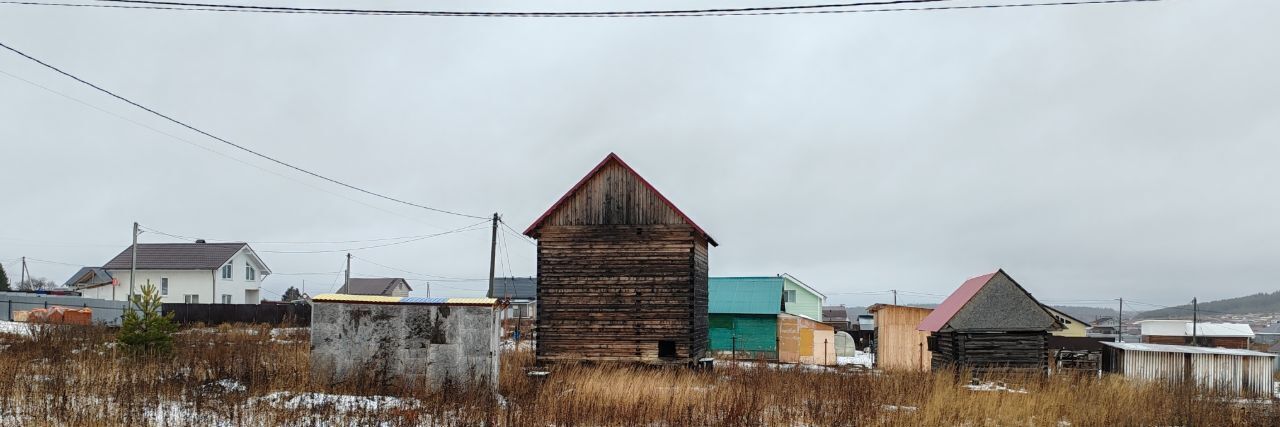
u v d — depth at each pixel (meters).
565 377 22.91
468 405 16.14
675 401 17.80
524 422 15.03
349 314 19.08
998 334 26.03
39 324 33.56
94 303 47.69
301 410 15.07
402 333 18.95
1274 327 116.31
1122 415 18.03
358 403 16.16
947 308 28.97
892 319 41.41
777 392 19.77
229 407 14.70
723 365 32.22
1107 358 31.39
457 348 18.81
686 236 26.86
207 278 68.12
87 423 13.31
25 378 17.28
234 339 31.09
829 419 16.55
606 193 27.42
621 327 26.80
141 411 14.09
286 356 22.39
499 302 19.25
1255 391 27.80
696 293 27.83
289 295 103.06
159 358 20.47
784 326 43.91
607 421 15.80
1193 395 21.62
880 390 20.61
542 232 27.55
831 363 42.66
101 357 21.03
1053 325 25.89
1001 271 26.22
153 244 70.75
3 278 78.44
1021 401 18.64
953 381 21.69
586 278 27.16
